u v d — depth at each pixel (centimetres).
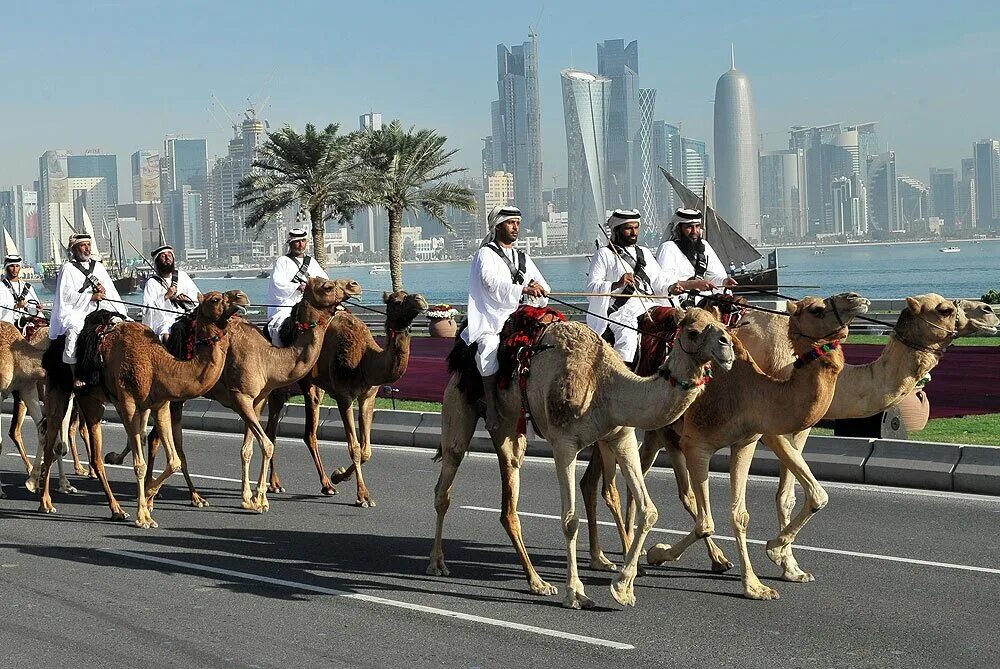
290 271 1581
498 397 989
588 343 916
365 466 1641
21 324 1739
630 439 920
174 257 1491
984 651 780
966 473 1329
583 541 1155
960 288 8912
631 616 880
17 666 787
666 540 1147
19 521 1308
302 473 1600
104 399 1330
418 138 5309
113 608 927
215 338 1286
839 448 1435
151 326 1458
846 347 2678
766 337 1009
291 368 1362
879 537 1120
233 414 2052
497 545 1141
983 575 976
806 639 813
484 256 1048
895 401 1037
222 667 778
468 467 1605
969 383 2144
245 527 1252
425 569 1044
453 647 812
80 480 1605
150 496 1312
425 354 3009
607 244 1138
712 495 1357
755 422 928
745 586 927
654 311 1012
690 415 957
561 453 917
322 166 5131
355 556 1102
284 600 945
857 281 11462
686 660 774
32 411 1542
